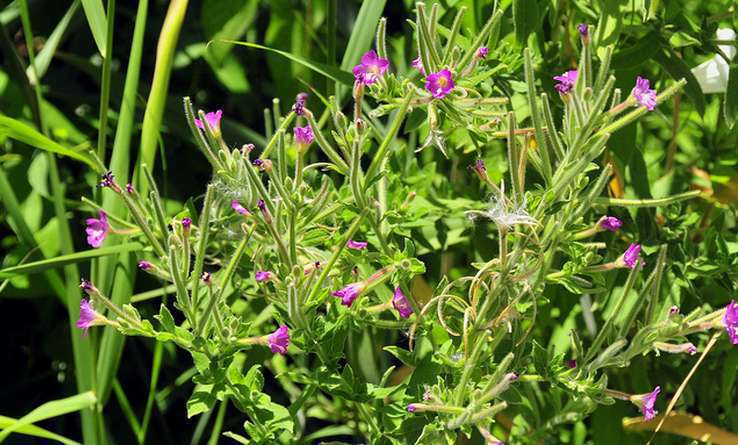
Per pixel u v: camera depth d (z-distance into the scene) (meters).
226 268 1.74
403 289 1.72
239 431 2.09
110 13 1.81
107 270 1.82
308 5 2.02
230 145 1.96
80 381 1.82
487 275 1.74
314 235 1.74
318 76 2.02
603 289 1.72
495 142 1.93
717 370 1.94
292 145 1.87
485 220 1.86
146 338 2.03
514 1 1.81
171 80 2.13
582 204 1.69
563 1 1.86
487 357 1.72
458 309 1.74
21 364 2.10
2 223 2.03
